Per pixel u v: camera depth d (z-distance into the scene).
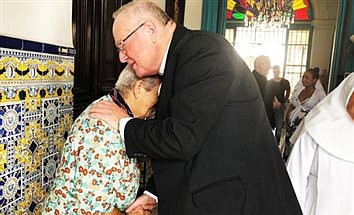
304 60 7.36
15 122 1.13
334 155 1.36
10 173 1.12
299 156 1.47
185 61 0.97
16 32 1.13
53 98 1.37
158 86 1.09
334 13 6.96
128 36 0.98
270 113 4.08
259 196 1.07
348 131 1.38
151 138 0.94
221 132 1.01
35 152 1.27
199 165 1.01
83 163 0.99
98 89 1.93
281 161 1.19
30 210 1.27
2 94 1.06
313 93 3.71
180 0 3.22
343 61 3.89
